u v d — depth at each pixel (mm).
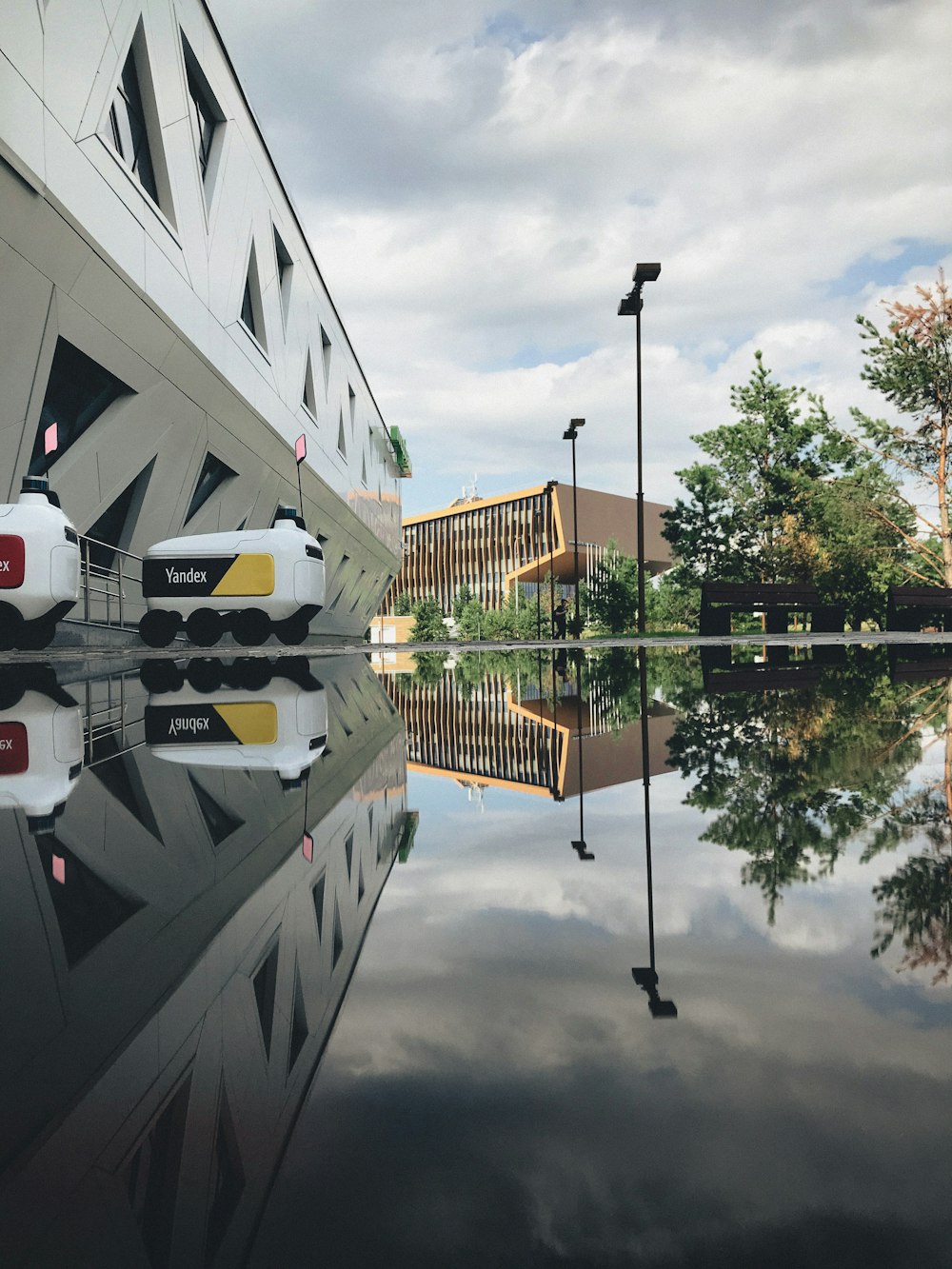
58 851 1871
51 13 10336
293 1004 995
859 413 32125
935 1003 958
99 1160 653
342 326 32094
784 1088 763
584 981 1057
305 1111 722
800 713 4797
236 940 1259
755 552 38656
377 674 10039
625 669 10109
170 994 1040
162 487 15766
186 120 15086
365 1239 543
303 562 11828
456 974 1092
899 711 4676
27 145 9922
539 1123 693
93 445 13125
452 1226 554
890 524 32562
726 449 38469
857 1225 551
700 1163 637
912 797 2320
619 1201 582
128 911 1416
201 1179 617
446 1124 703
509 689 7816
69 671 8273
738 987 1022
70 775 2971
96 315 12102
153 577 11695
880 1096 741
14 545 9188
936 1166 628
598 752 3627
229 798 2549
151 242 13555
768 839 1878
